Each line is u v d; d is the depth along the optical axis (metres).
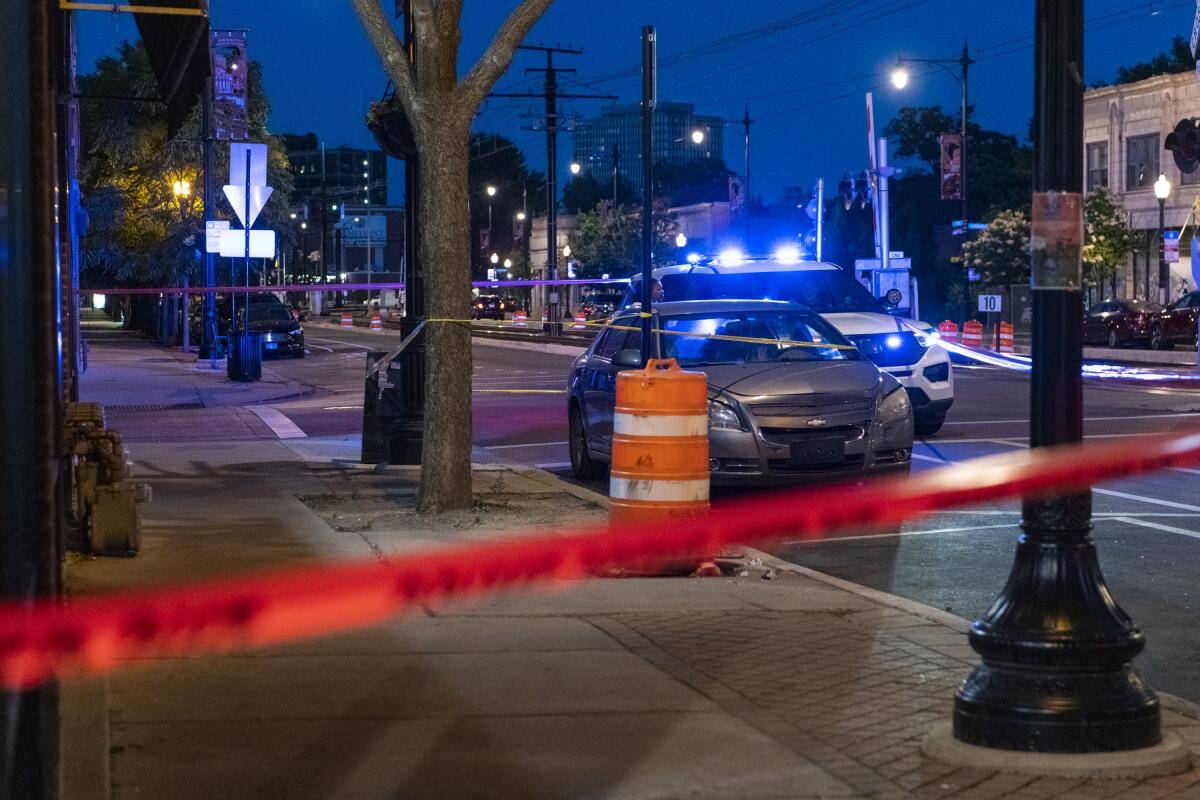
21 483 3.66
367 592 6.01
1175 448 9.74
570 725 6.71
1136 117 64.44
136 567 10.51
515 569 5.98
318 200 187.88
